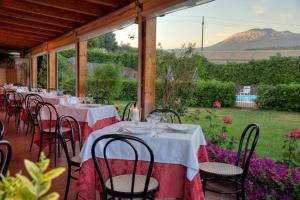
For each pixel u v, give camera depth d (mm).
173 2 3545
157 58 4152
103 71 6496
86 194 2105
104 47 12477
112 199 1858
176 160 2039
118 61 8352
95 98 5715
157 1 3832
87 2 5043
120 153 2102
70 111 3979
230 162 2859
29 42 9930
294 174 2496
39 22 6492
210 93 4781
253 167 2676
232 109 4680
